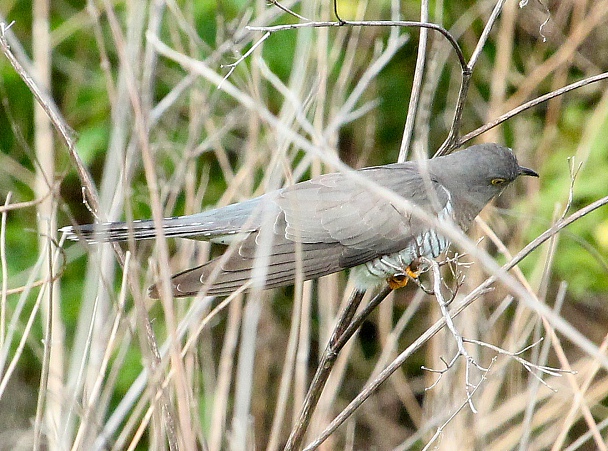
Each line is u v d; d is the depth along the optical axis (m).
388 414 12.64
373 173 8.61
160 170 10.60
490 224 12.17
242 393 6.71
